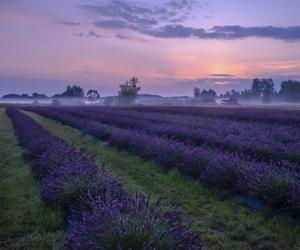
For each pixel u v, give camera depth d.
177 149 10.79
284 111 34.59
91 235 4.11
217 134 14.95
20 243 5.30
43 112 53.12
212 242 5.36
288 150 10.58
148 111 43.19
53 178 7.27
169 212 4.55
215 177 8.17
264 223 6.14
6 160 12.77
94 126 21.09
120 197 5.52
